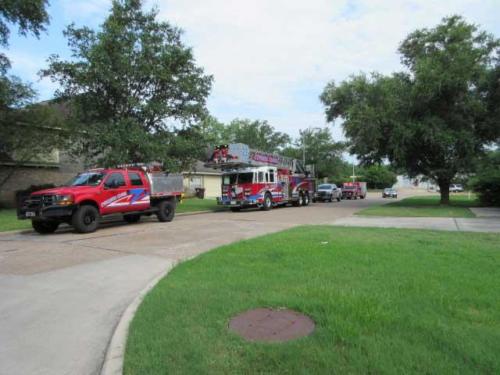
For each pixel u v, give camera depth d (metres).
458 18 25.84
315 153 61.03
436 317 4.13
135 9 19.22
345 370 3.09
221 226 14.66
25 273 7.41
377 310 4.28
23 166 25.17
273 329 4.00
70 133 19.22
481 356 3.23
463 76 23.48
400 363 3.16
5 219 16.86
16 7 19.64
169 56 19.17
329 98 30.41
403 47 27.91
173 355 3.50
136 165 17.73
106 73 17.58
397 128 24.89
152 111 18.92
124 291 6.14
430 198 40.50
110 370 3.37
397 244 8.88
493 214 19.05
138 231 13.44
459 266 6.53
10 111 20.92
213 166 23.44
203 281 5.95
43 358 3.89
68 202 12.57
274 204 25.30
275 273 6.30
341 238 9.96
